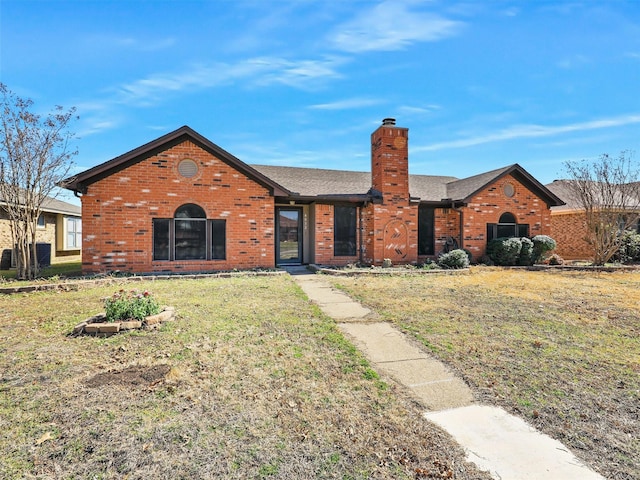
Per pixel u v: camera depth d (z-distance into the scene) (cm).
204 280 1031
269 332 529
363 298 794
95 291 855
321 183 1498
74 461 242
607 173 1489
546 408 321
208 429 281
